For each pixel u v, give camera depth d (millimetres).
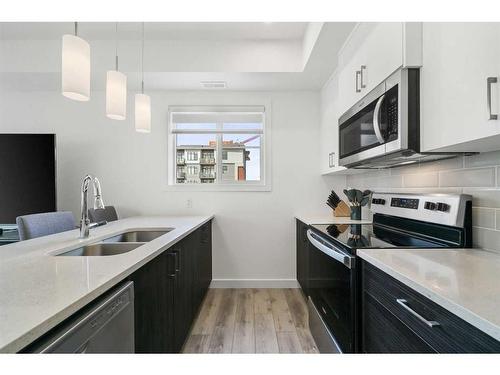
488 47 900
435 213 1464
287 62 2693
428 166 1715
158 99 3250
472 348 663
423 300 844
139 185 3248
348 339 1354
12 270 996
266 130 3258
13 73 2695
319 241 1794
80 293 779
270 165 3252
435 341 790
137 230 2203
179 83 2996
